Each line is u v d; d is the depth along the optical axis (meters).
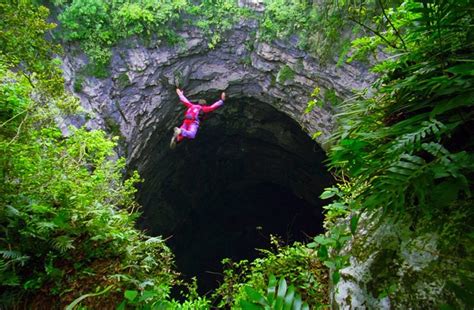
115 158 11.27
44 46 5.25
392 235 2.17
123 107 12.06
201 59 13.88
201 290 22.00
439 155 1.81
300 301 2.10
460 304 1.68
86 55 11.42
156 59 12.70
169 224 18.80
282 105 14.27
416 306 1.83
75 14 11.07
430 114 1.92
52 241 3.10
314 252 3.89
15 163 3.22
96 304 2.93
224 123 17.50
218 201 22.33
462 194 1.98
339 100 11.75
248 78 14.37
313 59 12.03
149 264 3.46
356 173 2.12
